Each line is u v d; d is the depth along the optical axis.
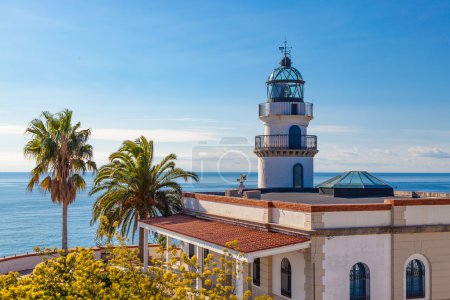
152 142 35.78
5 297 15.01
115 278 15.80
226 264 16.39
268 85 39.19
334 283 20.62
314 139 38.47
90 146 35.09
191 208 31.62
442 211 22.28
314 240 20.42
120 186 34.28
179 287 14.52
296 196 31.33
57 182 34.06
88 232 80.56
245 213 25.11
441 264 22.12
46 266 16.30
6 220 98.62
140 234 35.44
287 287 22.45
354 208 21.11
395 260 21.41
